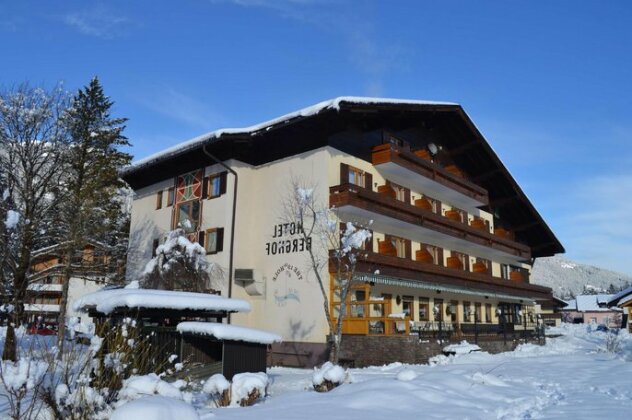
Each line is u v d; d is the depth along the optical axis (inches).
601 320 3521.2
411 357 735.7
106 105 1203.9
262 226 920.3
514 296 1290.6
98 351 336.2
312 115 829.2
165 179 1084.5
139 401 215.6
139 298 468.1
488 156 1253.7
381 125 970.7
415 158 988.6
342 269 779.4
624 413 342.3
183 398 332.8
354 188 827.4
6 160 780.0
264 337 495.5
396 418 311.9
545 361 778.2
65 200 855.1
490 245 1227.9
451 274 1027.3
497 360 801.6
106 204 1128.2
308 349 804.6
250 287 882.1
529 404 392.2
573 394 446.3
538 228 1531.7
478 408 360.5
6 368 282.8
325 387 440.5
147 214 1106.1
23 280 746.8
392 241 976.9
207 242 945.5
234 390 398.6
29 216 760.3
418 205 1051.3
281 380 587.8
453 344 882.1
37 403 335.0
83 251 938.1
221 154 956.6
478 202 1228.5
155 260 933.8
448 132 1198.9
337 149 876.0
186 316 536.7
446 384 442.0
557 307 2373.3
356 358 765.9
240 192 929.5
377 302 768.9
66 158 834.2
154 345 483.2
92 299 512.1
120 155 1330.0
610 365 691.4
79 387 289.0
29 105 794.2
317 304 808.9
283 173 910.4
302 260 844.0
